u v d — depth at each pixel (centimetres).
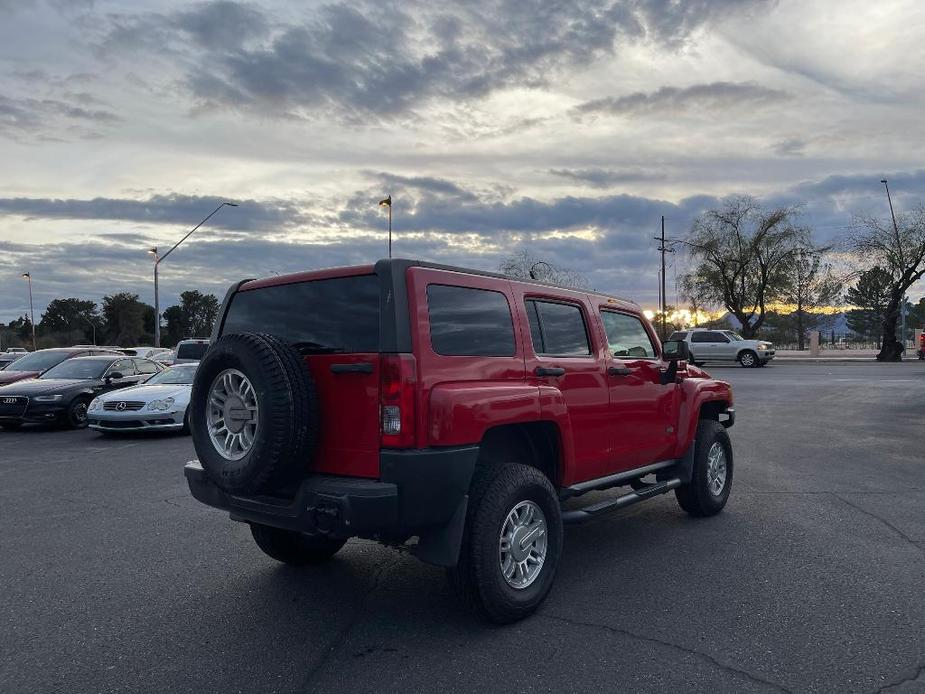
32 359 1856
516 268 2911
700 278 4872
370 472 384
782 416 1470
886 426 1311
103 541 603
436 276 411
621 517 678
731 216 4616
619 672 356
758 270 4641
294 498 402
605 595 466
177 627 418
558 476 485
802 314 6100
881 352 3925
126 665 368
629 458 559
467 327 422
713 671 356
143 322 10288
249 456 388
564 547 578
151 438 1299
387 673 357
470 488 414
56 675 357
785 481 830
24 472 948
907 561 530
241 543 597
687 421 629
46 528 647
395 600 464
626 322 597
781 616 427
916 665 361
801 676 350
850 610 435
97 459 1055
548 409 456
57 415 1445
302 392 388
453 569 411
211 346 418
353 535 410
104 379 1558
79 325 11169
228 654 381
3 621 428
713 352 3475
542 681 347
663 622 420
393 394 378
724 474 697
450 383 400
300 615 437
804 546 571
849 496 749
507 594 412
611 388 536
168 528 645
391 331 384
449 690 339
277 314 441
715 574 506
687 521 657
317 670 361
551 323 499
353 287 408
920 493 763
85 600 463
